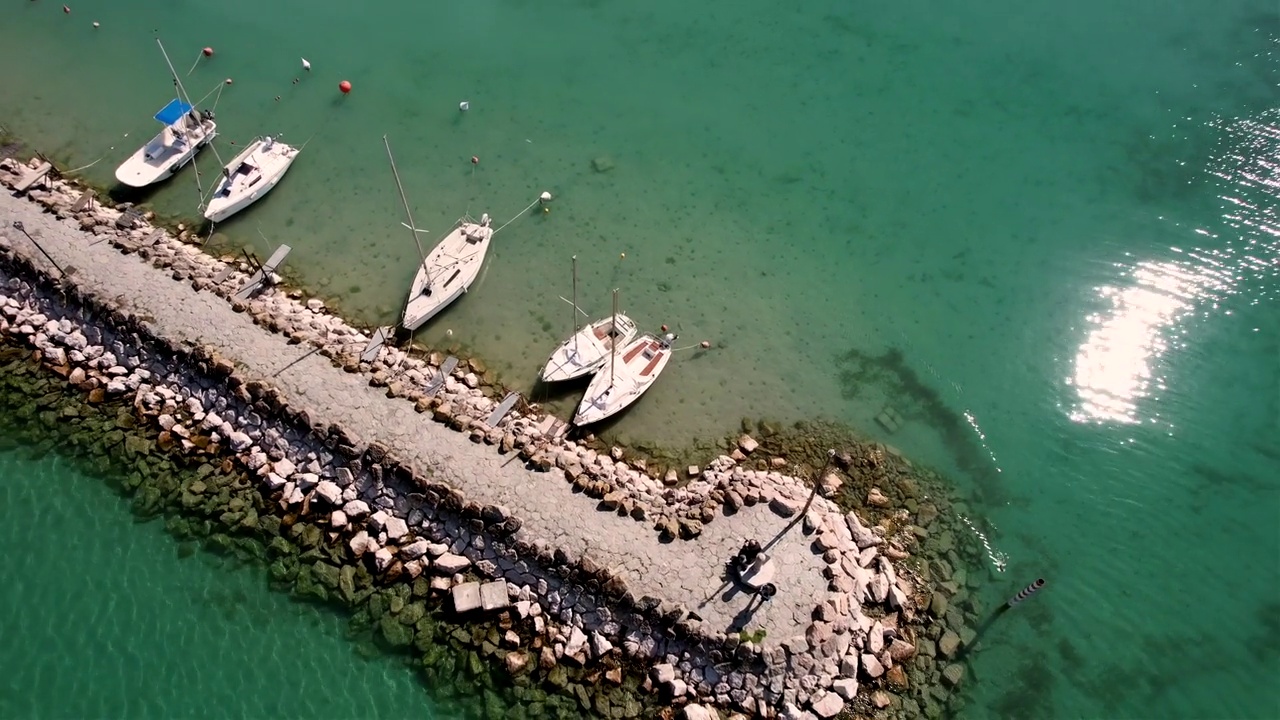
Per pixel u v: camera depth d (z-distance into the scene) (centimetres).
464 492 3728
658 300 4631
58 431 4025
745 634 3416
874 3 6166
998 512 4056
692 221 4975
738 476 3950
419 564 3681
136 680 3422
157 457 3950
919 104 5566
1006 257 4884
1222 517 4047
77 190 4844
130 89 5381
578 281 4675
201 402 4053
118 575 3666
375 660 3534
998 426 4306
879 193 5147
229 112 5303
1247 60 5747
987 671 3631
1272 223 4997
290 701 3425
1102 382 4453
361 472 3831
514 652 3522
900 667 3566
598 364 4194
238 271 4519
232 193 4747
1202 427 4300
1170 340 4584
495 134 5306
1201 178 5206
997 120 5494
